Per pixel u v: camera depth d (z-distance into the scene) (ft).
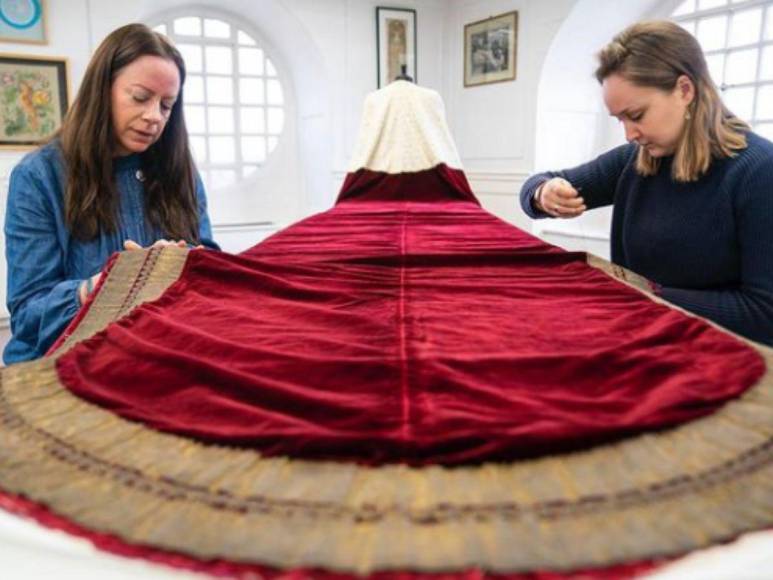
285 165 15.12
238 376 2.34
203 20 13.64
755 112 10.30
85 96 3.87
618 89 3.78
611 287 3.85
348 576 1.37
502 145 13.32
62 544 1.49
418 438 1.92
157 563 1.43
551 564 1.40
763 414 2.04
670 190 3.99
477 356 2.61
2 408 2.17
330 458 1.88
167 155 4.48
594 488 1.69
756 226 3.51
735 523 1.53
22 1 10.39
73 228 3.91
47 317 3.49
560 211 4.84
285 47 14.26
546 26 11.85
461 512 1.59
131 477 1.76
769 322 3.44
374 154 9.57
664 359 2.52
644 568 1.39
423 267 4.60
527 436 1.89
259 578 1.38
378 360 2.56
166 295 3.48
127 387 2.38
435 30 14.48
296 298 3.70
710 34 10.78
